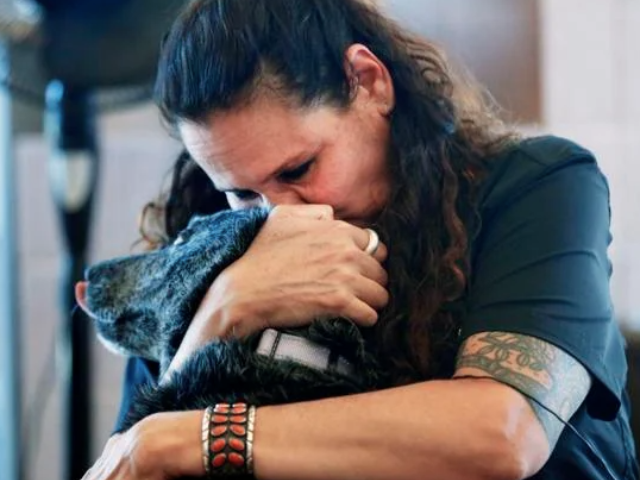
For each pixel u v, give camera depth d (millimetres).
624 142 4648
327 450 1990
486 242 2293
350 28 2324
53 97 3809
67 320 3902
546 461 2119
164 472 2041
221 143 2162
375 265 2232
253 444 2010
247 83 2117
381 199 2344
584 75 4652
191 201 2646
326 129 2201
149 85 3756
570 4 4637
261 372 2104
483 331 2117
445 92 2420
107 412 4770
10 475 5004
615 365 2238
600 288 2189
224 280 2230
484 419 1972
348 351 2156
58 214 4031
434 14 4707
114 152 4824
